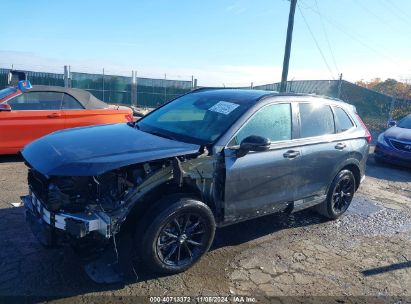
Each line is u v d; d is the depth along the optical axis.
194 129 4.08
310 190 4.77
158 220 3.32
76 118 7.68
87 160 3.16
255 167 3.97
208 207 3.65
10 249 3.79
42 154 3.45
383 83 29.69
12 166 6.88
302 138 4.58
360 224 5.43
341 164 5.13
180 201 3.45
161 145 3.61
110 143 3.60
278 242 4.56
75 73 24.34
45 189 3.24
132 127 4.48
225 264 3.90
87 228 3.02
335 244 4.68
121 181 3.30
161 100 26.28
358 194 7.00
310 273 3.91
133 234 3.44
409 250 4.70
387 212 6.08
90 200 3.23
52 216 3.12
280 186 4.33
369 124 18.02
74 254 3.75
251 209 4.09
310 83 19.62
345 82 18.34
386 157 9.68
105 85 25.16
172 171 3.45
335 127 5.18
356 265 4.18
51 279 3.34
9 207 4.84
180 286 3.43
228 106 4.26
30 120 7.19
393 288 3.79
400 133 9.85
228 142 3.81
